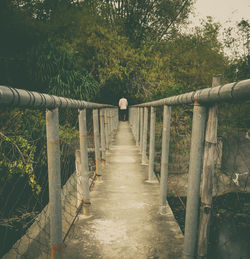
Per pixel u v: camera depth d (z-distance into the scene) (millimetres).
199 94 1229
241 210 4363
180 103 1693
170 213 2689
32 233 2934
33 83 6844
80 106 2197
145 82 11195
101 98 12844
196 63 10336
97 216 2619
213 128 1216
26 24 6617
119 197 3188
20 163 3607
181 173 5344
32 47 6492
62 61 6691
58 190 1445
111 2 12531
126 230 2326
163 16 14188
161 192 2662
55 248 1485
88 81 7387
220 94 986
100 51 9688
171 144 5285
